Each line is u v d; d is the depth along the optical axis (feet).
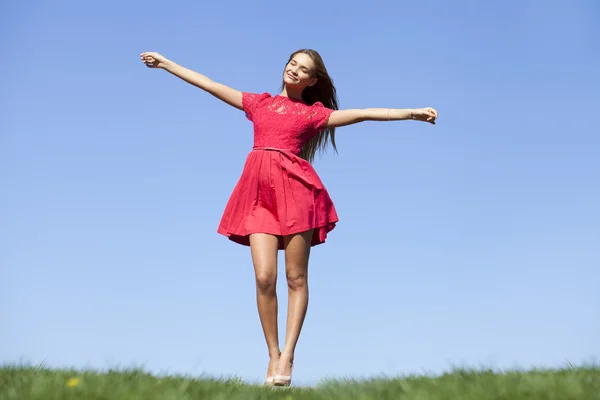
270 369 14.98
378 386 11.44
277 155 15.34
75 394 9.89
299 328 15.14
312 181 15.46
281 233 15.06
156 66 16.62
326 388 12.03
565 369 12.83
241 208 15.52
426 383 11.34
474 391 10.32
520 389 10.38
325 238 15.72
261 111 15.83
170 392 10.29
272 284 14.96
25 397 9.65
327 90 16.87
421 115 15.02
